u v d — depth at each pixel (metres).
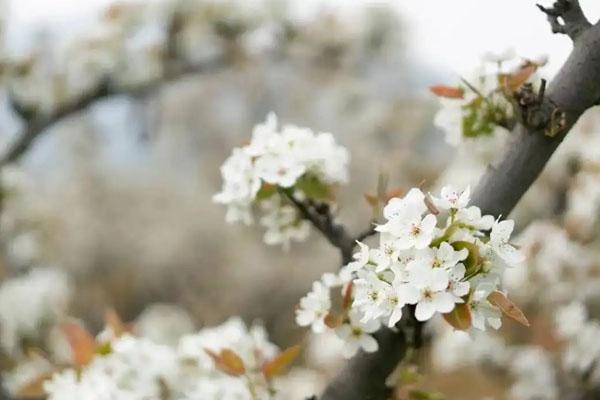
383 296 1.28
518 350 2.66
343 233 1.53
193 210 7.73
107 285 7.32
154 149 7.56
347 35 4.28
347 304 1.40
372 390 1.43
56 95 3.29
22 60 3.18
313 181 1.53
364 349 1.41
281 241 1.57
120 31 3.42
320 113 5.96
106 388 1.63
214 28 3.68
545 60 1.51
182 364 1.71
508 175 1.41
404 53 4.69
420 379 1.48
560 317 2.21
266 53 4.00
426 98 5.16
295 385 3.15
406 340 1.41
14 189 3.17
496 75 1.54
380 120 5.09
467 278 1.28
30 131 3.24
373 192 1.52
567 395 2.22
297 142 1.53
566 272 2.43
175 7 3.57
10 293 2.99
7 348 2.92
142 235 7.55
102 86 3.38
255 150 1.53
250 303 7.22
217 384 1.60
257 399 1.56
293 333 6.89
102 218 7.50
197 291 7.44
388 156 5.28
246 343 1.69
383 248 1.28
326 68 4.50
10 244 3.33
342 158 1.53
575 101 1.40
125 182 7.83
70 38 3.39
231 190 1.54
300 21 3.97
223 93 7.18
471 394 2.89
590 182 2.43
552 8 1.41
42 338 3.02
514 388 2.37
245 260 7.37
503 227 1.28
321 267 7.27
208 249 7.58
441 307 1.26
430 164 5.28
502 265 1.28
